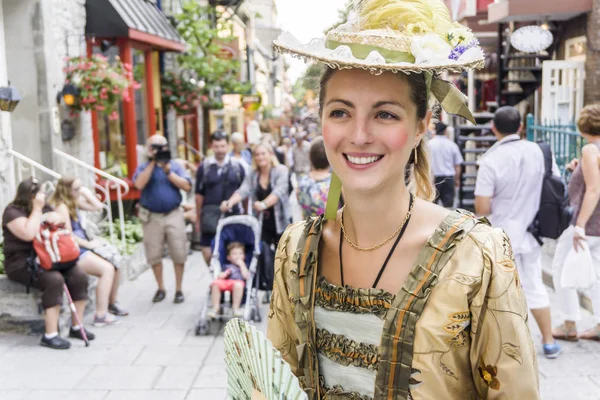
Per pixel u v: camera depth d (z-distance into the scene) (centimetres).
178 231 655
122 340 546
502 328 121
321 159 526
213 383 455
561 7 980
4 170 652
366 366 128
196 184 662
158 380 461
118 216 923
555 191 438
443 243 124
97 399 430
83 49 848
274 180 619
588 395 409
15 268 520
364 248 134
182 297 666
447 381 123
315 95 143
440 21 126
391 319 123
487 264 122
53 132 752
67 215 553
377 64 118
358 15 131
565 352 476
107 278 580
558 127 833
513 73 1290
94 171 791
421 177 147
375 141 125
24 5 730
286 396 117
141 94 1036
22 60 739
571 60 1066
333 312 135
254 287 596
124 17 864
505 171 434
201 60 1220
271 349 119
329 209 144
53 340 522
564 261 477
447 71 123
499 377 122
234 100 1989
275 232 627
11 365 487
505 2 1019
